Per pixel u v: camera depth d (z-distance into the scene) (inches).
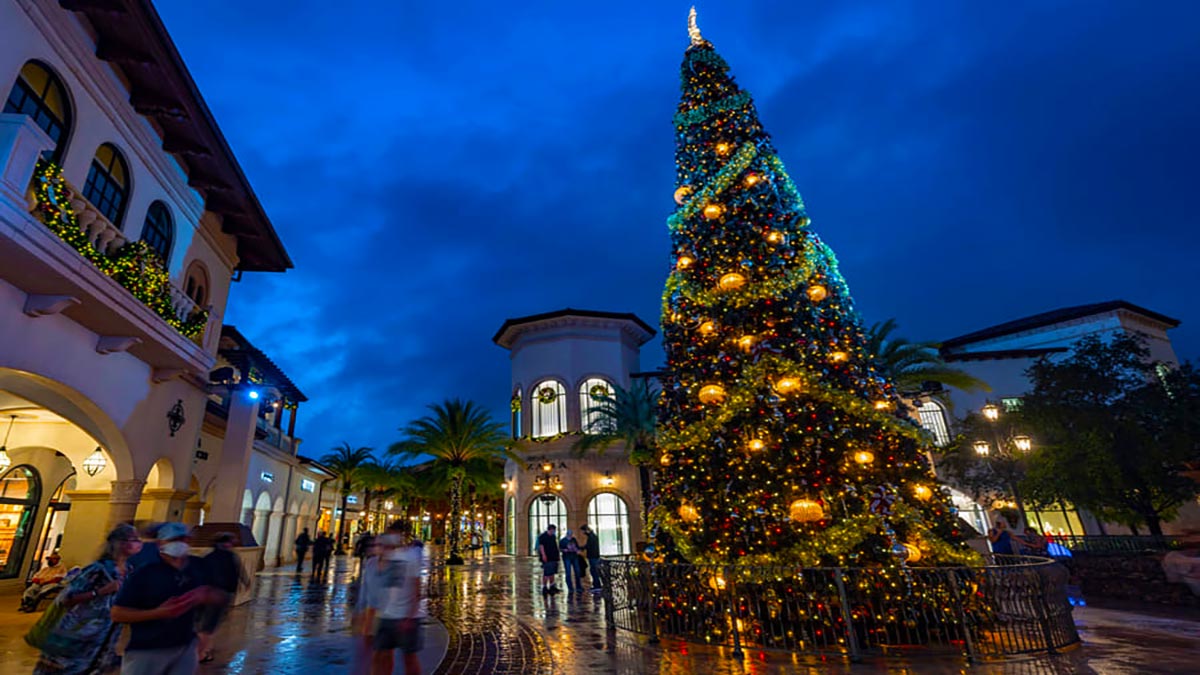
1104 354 705.6
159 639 139.6
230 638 340.8
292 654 297.4
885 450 312.3
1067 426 653.3
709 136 406.0
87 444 505.7
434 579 708.7
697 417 337.4
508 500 1326.3
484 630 357.1
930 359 730.2
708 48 452.1
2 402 446.9
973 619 274.7
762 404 310.5
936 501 312.7
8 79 283.9
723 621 285.6
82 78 340.5
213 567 245.9
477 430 1135.0
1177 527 827.4
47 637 169.2
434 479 1368.1
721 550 302.0
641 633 316.5
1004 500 749.9
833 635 265.1
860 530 278.1
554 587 532.4
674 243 398.6
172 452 475.8
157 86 389.1
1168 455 594.9
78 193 321.1
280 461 1048.2
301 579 740.7
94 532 482.0
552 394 1284.4
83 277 309.1
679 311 372.8
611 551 1175.6
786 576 274.4
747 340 323.0
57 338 334.0
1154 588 455.2
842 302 366.3
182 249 464.4
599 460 1224.8
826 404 312.3
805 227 370.3
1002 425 698.2
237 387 564.4
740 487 309.0
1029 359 1015.0
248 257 597.3
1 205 250.1
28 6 299.3
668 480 346.0
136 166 398.0
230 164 469.4
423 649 304.0
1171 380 682.2
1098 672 223.3
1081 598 435.5
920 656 249.6
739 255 348.8
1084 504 642.2
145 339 385.4
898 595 267.7
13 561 553.9
